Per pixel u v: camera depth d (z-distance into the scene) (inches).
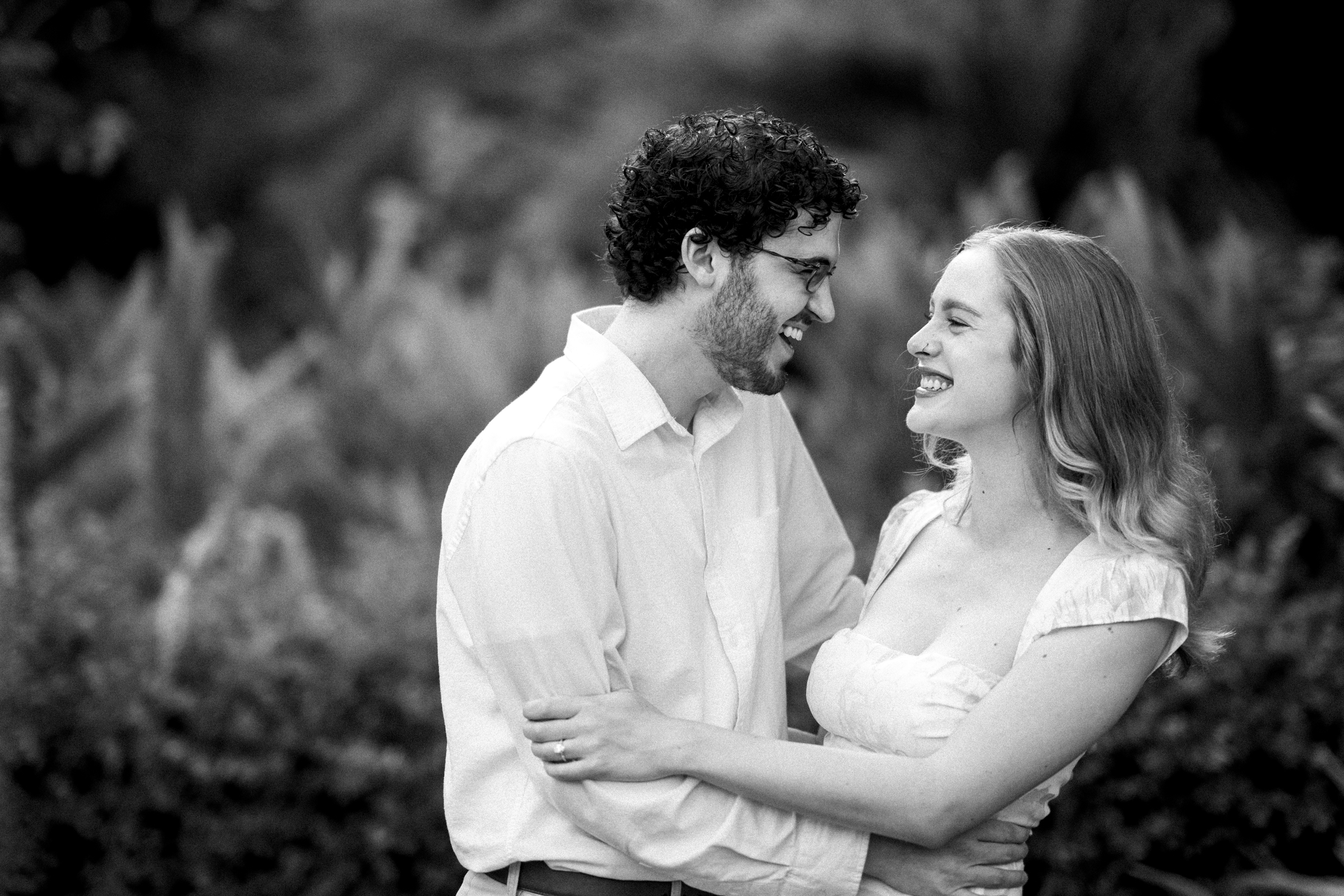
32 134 363.6
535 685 77.9
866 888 80.8
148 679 150.3
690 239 80.0
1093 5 314.2
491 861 81.3
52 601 154.2
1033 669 77.7
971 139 328.5
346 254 452.8
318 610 158.2
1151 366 81.5
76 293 309.4
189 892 151.6
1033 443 82.4
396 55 498.9
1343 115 271.6
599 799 76.8
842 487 185.0
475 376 215.2
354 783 146.6
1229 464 164.4
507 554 77.6
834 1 381.7
